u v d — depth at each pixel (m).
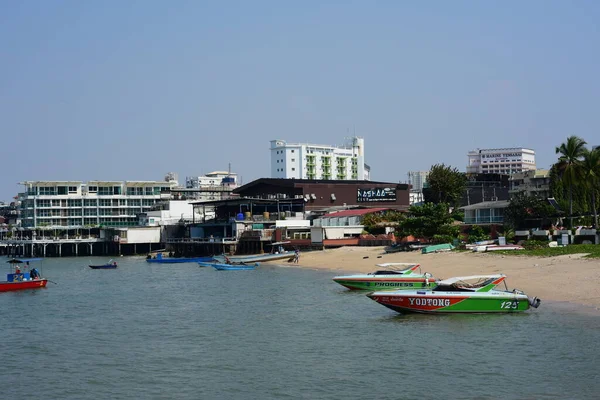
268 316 52.41
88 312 58.91
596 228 86.56
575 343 37.78
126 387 33.88
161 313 56.69
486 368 34.09
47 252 165.62
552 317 44.88
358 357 37.44
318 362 36.84
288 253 108.75
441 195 142.12
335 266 92.44
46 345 44.56
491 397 29.86
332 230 116.38
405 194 157.12
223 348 41.44
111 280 89.75
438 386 31.61
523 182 149.50
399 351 38.31
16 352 42.66
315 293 64.81
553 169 108.31
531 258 71.94
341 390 31.70
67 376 36.38
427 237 99.75
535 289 54.62
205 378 34.84
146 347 42.69
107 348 42.94
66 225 176.12
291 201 143.88
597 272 58.34
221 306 59.34
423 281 60.84
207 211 166.25
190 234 151.38
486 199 148.75
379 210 123.25
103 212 180.38
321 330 45.53
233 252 126.94
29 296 71.88
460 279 48.81
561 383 31.20
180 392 32.66
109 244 162.62
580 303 48.56
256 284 76.31
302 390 32.00
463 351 37.56
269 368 36.16
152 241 155.38
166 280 87.19
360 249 105.69
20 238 172.25
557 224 94.00
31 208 177.38
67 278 94.75
